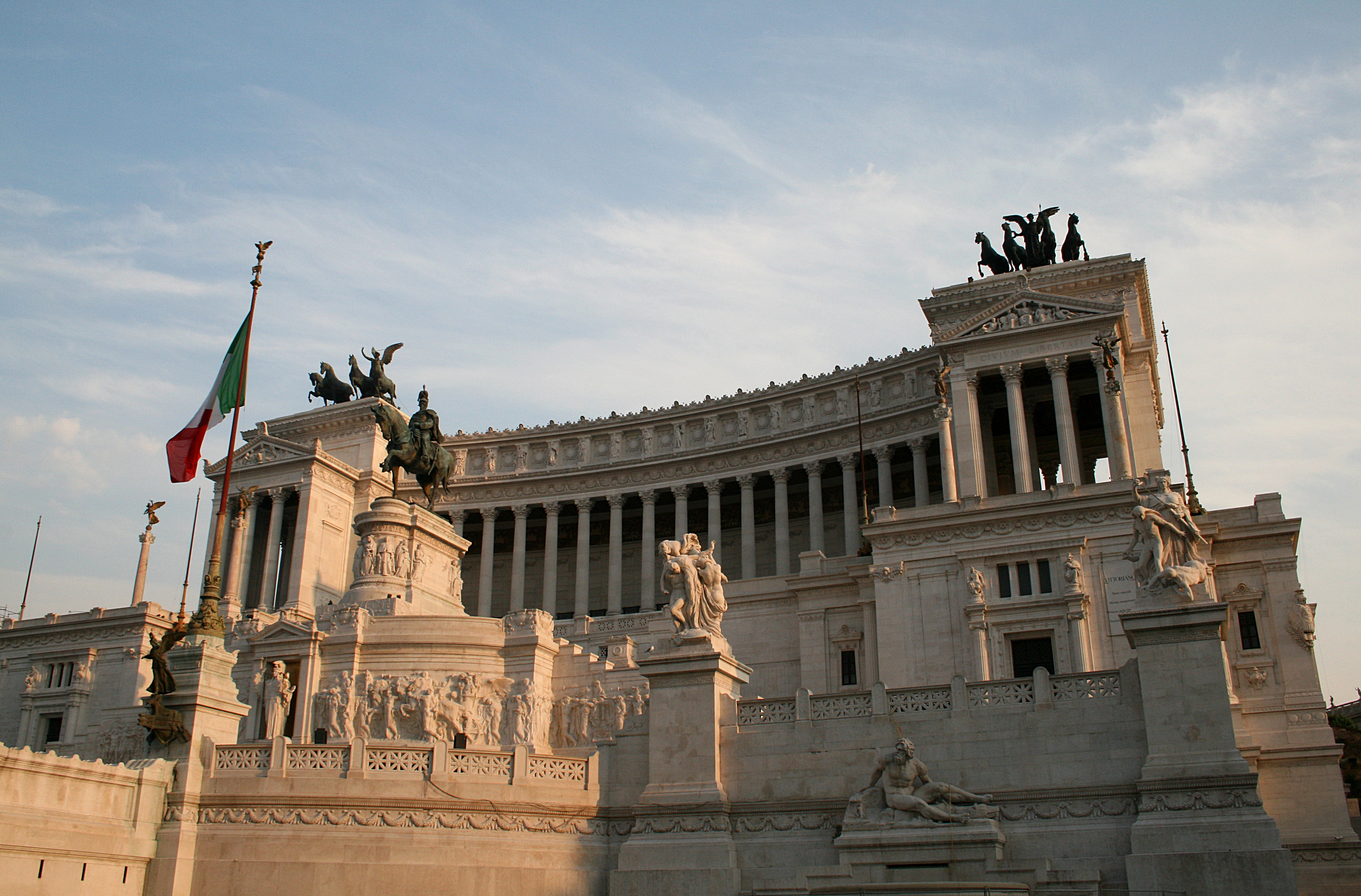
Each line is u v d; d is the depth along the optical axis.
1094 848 32.44
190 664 39.34
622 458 110.19
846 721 36.41
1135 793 32.56
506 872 36.03
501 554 116.81
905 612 64.00
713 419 107.12
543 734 60.12
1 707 85.81
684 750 37.50
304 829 36.66
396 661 63.06
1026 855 32.88
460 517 112.94
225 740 39.72
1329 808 50.28
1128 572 59.97
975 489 80.25
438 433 82.69
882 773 34.72
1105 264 90.50
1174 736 32.44
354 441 111.44
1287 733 54.44
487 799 36.81
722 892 34.88
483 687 60.62
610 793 38.34
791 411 103.56
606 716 59.53
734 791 36.84
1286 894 29.92
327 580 102.31
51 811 33.72
